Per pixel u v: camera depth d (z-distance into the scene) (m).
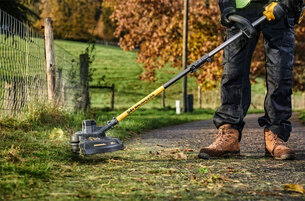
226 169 2.83
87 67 9.41
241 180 2.45
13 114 5.05
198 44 19.20
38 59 6.01
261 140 5.12
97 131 3.14
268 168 2.86
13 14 10.19
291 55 3.45
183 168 2.88
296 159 3.30
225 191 2.14
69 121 6.19
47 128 5.14
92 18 52.75
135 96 29.88
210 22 19.19
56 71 6.97
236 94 3.47
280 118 3.41
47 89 6.39
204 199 1.98
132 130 6.62
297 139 5.13
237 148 3.48
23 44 5.34
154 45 19.38
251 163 3.09
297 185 2.17
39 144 3.82
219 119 3.50
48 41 6.40
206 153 3.37
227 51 3.51
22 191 2.04
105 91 30.42
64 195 2.01
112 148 3.04
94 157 3.41
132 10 19.98
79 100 8.64
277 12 3.16
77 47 45.78
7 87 4.97
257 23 3.21
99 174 2.62
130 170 2.79
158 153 3.74
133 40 20.36
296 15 3.44
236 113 3.46
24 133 4.43
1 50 4.71
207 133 6.55
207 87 20.28
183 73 3.21
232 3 3.32
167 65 42.41
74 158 3.30
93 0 52.69
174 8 19.58
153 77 20.92
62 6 48.44
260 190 2.18
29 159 2.93
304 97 27.86
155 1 19.47
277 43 3.42
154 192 2.11
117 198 1.98
